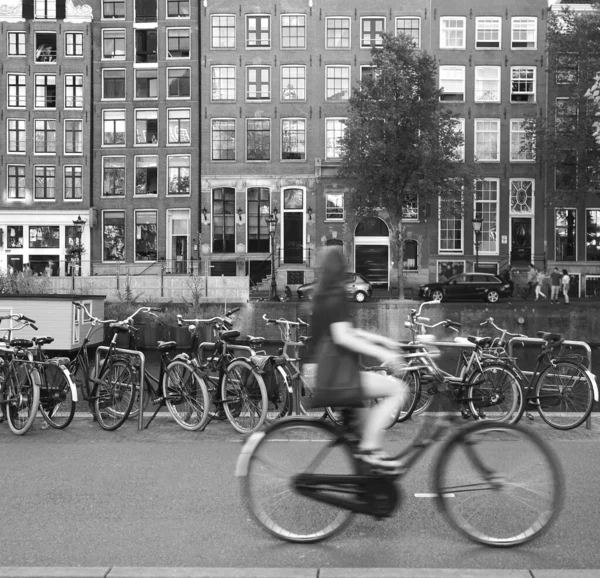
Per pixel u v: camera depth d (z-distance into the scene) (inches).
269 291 1462.8
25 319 366.9
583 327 888.9
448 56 1529.3
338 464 180.7
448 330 879.7
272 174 1547.7
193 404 333.4
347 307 182.4
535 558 170.2
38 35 1584.6
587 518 198.8
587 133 1311.5
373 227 1546.5
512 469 178.5
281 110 1547.7
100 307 734.5
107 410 336.5
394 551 175.2
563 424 337.7
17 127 1581.0
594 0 1379.2
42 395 331.0
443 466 180.4
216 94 1555.1
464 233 1515.7
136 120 1576.0
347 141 1222.3
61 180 1576.0
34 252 1578.5
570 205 1453.0
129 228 1569.9
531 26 1529.3
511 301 1318.9
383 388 181.6
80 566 165.0
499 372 339.6
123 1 1581.0
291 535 180.7
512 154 1528.1
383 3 1535.4
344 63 1542.8
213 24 1552.7
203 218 1536.7
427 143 1171.3
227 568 160.7
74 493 225.9
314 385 183.0
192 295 900.0
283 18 1547.7
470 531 178.5
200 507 210.8
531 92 1528.1
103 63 1582.2
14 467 260.4
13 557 171.9
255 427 320.8
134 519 200.1
